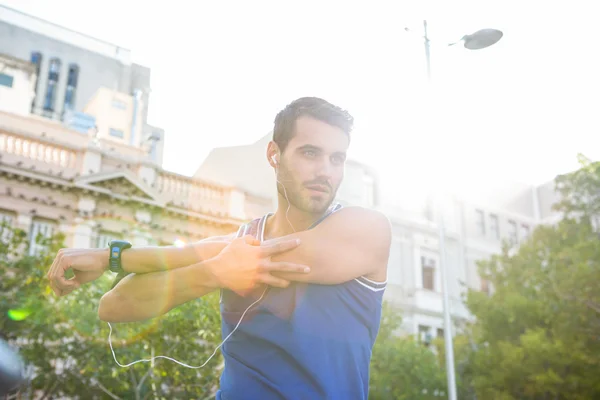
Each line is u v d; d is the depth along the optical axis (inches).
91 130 760.3
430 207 1098.7
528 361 653.3
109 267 51.9
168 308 50.8
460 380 722.2
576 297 634.8
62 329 468.8
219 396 53.2
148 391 499.5
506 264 754.8
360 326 51.2
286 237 51.7
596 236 696.4
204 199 808.3
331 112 53.0
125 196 736.3
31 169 679.1
